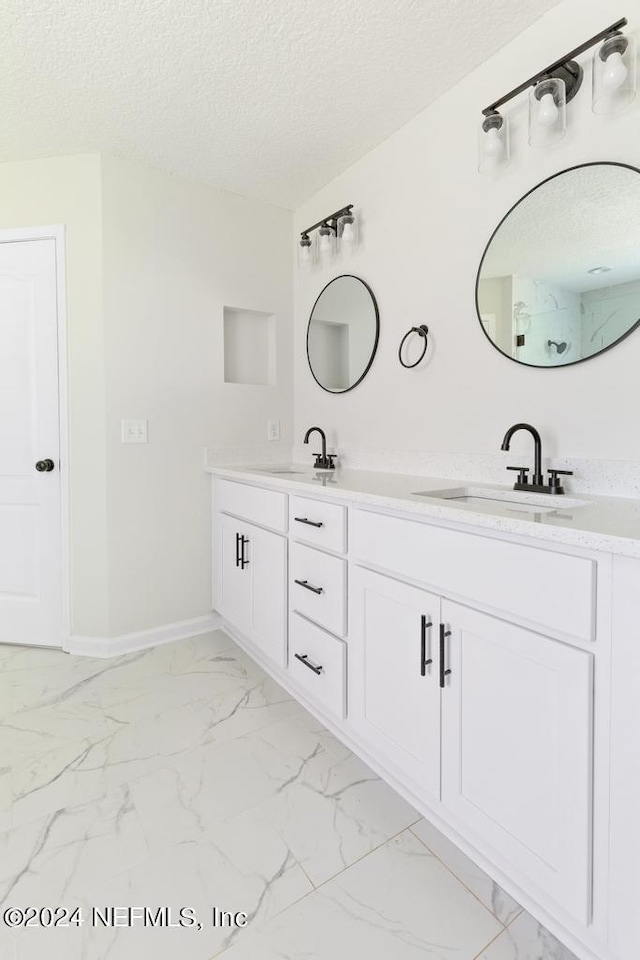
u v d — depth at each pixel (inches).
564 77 54.3
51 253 87.5
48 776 57.3
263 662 85.7
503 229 63.4
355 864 46.2
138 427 91.0
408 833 50.0
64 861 45.9
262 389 105.8
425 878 44.8
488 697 43.4
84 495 88.6
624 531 34.5
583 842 36.0
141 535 92.6
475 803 44.8
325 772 59.0
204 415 98.6
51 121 76.8
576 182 55.5
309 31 59.4
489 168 61.4
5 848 47.3
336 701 63.5
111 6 55.4
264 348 109.6
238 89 69.7
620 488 53.2
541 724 38.8
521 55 60.4
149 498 93.0
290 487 71.7
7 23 57.5
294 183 96.5
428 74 67.0
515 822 41.1
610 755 34.4
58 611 92.2
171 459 95.2
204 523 100.0
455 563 46.2
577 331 56.1
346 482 69.6
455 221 70.4
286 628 75.4
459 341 70.7
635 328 51.4
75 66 64.8
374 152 84.5
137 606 92.9
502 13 57.4
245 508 86.7
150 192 90.1
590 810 35.7
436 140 72.7
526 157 60.5
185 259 94.6
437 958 37.7
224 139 81.9
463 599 45.9
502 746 42.1
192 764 59.9
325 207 97.8
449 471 72.8
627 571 33.1
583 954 37.6
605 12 52.2
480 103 65.8
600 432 54.9
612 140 52.2
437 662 48.6
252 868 45.6
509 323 63.3
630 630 33.1
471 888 43.8
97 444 87.6
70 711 71.2
